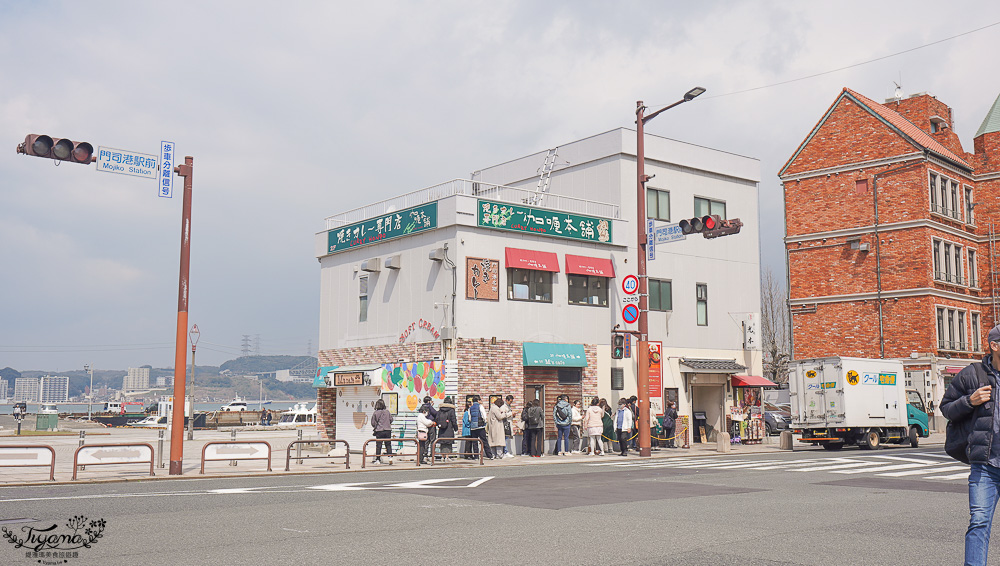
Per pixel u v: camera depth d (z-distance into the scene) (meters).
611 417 27.47
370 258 30.30
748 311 35.12
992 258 45.62
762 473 18.12
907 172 42.69
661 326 31.91
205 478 17.47
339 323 31.56
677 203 33.12
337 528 9.62
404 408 27.47
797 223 46.81
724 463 21.66
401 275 28.67
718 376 33.53
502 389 26.94
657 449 28.97
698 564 7.50
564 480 16.48
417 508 11.59
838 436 28.31
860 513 11.27
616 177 31.48
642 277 25.78
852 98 45.03
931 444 32.06
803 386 29.12
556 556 7.86
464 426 23.98
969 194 46.69
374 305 29.86
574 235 29.44
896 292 42.53
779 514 11.12
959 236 44.88
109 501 12.37
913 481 16.19
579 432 27.73
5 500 12.48
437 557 7.77
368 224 30.30
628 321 26.08
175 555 7.85
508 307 27.50
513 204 27.91
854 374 28.66
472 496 13.32
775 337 59.09
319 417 31.69
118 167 17.09
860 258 44.16
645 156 32.16
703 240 33.94
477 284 26.75
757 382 33.62
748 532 9.45
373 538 8.89
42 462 15.95
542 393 28.23
